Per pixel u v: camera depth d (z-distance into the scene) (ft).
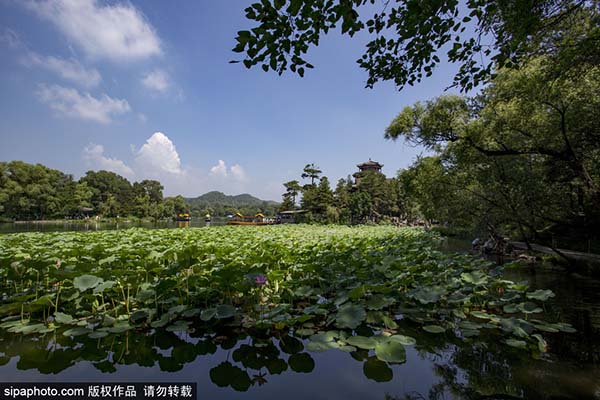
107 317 13.50
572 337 12.82
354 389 8.93
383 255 25.81
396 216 162.20
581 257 29.76
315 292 15.89
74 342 11.93
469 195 38.42
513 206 32.04
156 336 12.48
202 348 11.52
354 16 9.57
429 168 43.80
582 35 18.75
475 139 32.65
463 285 17.42
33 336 12.46
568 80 22.34
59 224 149.69
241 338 12.39
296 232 61.87
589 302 18.16
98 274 14.93
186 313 12.90
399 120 38.50
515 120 28.96
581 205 32.94
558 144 26.89
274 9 8.67
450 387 9.04
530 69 24.29
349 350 10.25
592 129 24.32
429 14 11.14
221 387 8.93
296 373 9.84
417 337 12.76
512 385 9.13
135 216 217.36
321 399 8.38
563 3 14.82
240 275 14.43
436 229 91.61
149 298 13.94
